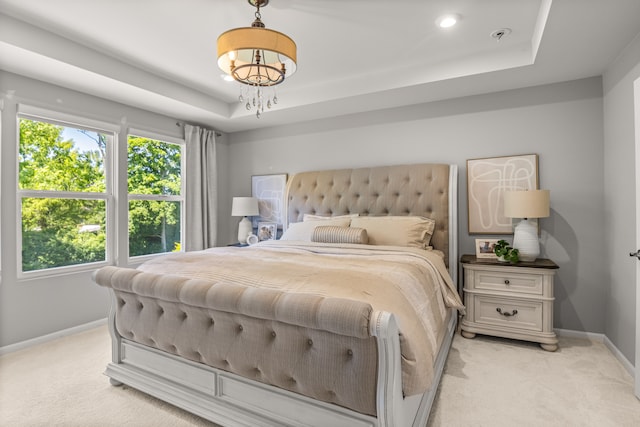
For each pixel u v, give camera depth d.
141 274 1.87
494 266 2.72
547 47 2.29
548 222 2.93
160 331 1.85
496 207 3.11
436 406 1.86
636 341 1.94
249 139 4.61
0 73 2.60
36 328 2.82
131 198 3.63
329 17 2.23
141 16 2.21
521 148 3.03
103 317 3.29
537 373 2.23
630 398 1.93
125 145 3.50
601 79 2.74
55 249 3.01
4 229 2.65
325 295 1.44
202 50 2.69
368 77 3.18
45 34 2.37
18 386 2.09
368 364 1.26
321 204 3.81
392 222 3.11
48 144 2.95
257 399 1.56
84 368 2.33
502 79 2.85
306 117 4.00
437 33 2.44
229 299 1.49
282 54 1.76
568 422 1.72
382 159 3.67
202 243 4.26
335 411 1.36
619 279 2.45
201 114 3.86
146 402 1.91
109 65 2.78
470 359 2.44
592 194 2.78
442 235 3.20
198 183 4.19
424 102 3.44
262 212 4.47
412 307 1.59
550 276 2.56
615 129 2.49
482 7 2.12
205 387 1.73
